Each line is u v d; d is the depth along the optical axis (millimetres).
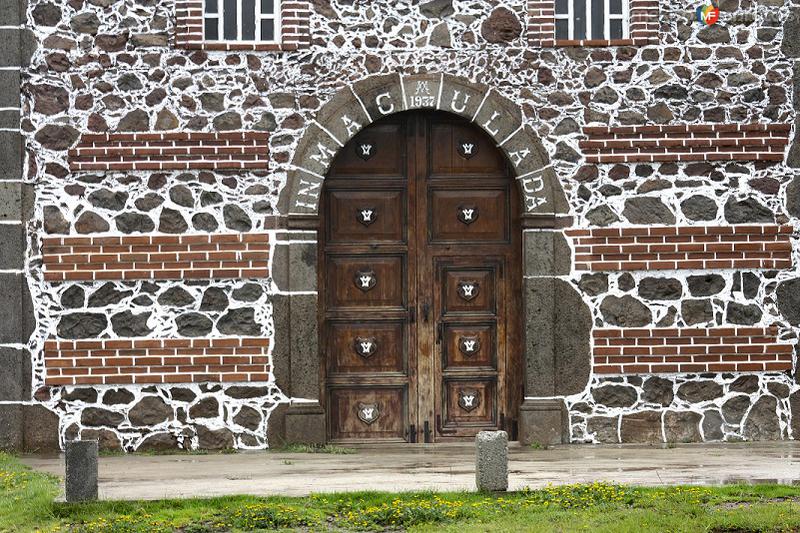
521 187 13344
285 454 12805
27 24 13125
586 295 13336
